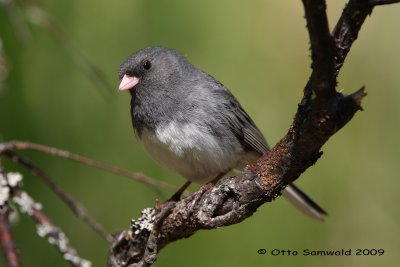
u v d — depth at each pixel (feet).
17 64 23.86
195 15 25.14
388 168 25.80
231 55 25.12
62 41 21.68
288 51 25.36
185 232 17.61
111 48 24.85
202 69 24.77
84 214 19.70
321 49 12.23
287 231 23.77
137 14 25.00
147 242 17.13
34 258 23.41
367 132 26.40
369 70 27.53
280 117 24.86
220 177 23.34
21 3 24.06
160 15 25.04
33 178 23.98
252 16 25.49
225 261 23.18
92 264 23.71
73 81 24.08
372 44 27.66
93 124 24.20
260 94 25.00
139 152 24.47
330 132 13.55
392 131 26.48
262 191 15.30
